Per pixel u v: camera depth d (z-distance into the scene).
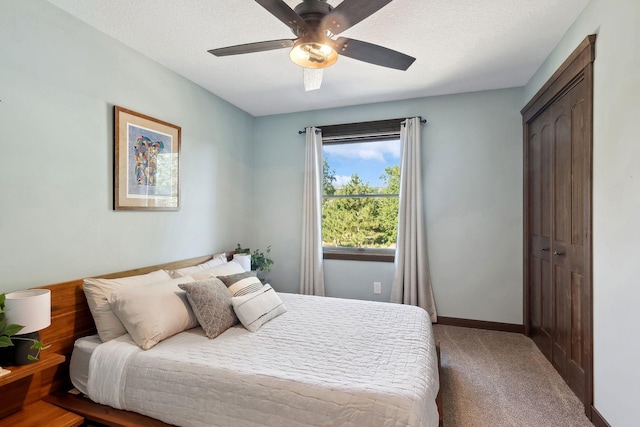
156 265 2.63
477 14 2.04
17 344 1.51
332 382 1.42
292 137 4.04
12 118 1.72
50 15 1.89
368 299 3.73
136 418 1.63
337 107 3.84
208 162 3.29
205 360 1.66
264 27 2.16
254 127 4.18
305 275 3.87
